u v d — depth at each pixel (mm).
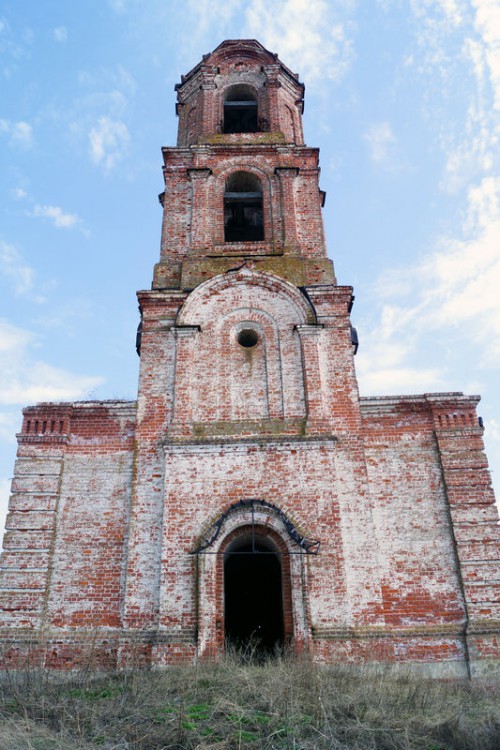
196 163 19109
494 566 13664
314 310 16125
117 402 15609
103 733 7809
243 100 21859
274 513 13578
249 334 16203
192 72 22047
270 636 17297
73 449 15172
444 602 13453
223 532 13477
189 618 12742
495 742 7688
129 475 14820
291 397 15070
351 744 7773
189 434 14602
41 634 13086
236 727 8070
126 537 14125
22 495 14484
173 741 7605
